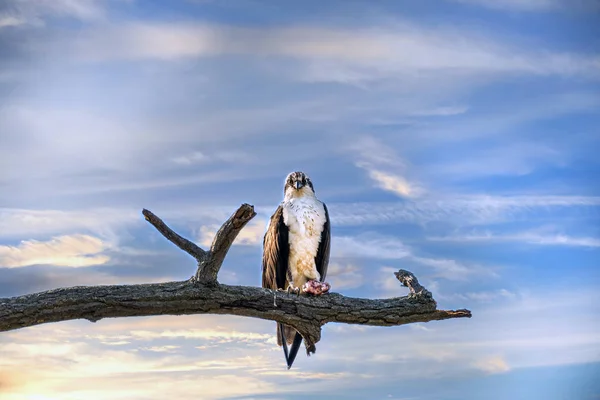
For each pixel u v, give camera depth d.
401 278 6.38
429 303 6.11
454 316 6.16
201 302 5.62
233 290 5.73
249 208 5.18
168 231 5.55
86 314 5.46
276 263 7.39
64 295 5.41
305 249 7.30
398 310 6.05
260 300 5.80
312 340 6.03
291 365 6.77
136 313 5.55
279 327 7.15
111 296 5.46
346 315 5.98
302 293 6.05
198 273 5.59
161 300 5.52
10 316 5.28
